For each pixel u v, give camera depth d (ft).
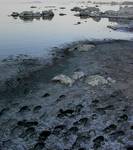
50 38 126.31
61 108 52.54
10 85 66.23
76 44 111.96
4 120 49.47
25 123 47.11
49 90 61.67
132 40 119.85
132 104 53.67
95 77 64.64
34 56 94.38
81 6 320.29
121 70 73.46
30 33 138.51
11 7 292.40
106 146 41.04
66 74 71.72
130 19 196.34
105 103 54.19
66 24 170.40
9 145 42.45
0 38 124.67
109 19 198.70
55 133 44.24
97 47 101.86
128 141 42.22
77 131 44.52
